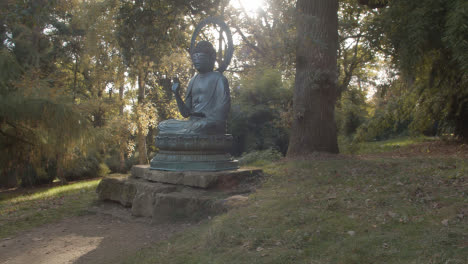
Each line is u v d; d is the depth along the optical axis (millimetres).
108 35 14266
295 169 8070
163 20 12844
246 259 3445
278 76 15875
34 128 8797
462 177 5680
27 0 9422
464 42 7504
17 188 15586
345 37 16438
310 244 3648
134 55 13867
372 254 3279
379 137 22000
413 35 8648
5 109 7797
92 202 7523
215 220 4758
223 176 6316
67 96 8867
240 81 17438
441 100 11648
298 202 5098
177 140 6703
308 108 10617
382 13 11336
